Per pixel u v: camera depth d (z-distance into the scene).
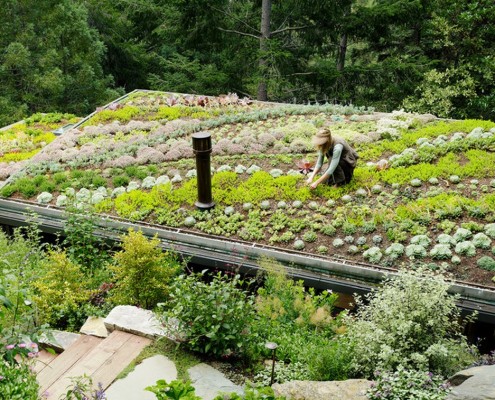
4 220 8.25
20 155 10.09
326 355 4.61
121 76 22.11
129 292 5.83
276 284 6.05
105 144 9.80
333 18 15.61
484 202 7.24
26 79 16.27
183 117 10.95
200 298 4.68
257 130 10.01
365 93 16.36
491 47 15.05
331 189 7.94
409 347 4.57
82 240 6.78
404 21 15.36
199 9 15.60
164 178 8.58
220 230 7.33
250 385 3.88
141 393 4.13
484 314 5.82
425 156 8.41
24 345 3.51
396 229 6.98
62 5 16.91
